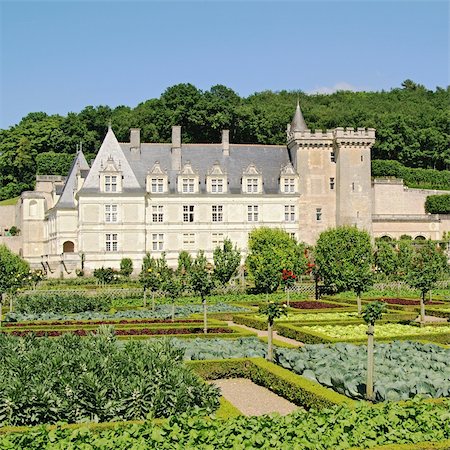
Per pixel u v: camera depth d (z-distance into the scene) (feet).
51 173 435.12
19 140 450.71
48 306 144.87
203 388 52.42
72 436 39.58
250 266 198.49
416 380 57.67
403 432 40.96
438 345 79.51
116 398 49.98
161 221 282.15
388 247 221.66
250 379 74.33
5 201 418.51
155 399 49.60
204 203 285.84
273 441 38.88
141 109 434.30
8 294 165.27
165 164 291.38
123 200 275.18
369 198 298.15
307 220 297.94
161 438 38.91
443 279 211.00
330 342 92.22
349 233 192.65
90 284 227.61
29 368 53.72
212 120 390.42
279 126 422.82
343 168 296.92
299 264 203.41
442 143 441.68
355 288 134.10
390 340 94.94
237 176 295.89
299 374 68.39
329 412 43.50
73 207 301.02
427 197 364.79
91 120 449.89
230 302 170.91
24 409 48.85
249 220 289.74
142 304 165.58
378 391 55.77
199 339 93.76
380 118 453.17
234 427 40.63
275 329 113.91
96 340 64.08
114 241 274.16
